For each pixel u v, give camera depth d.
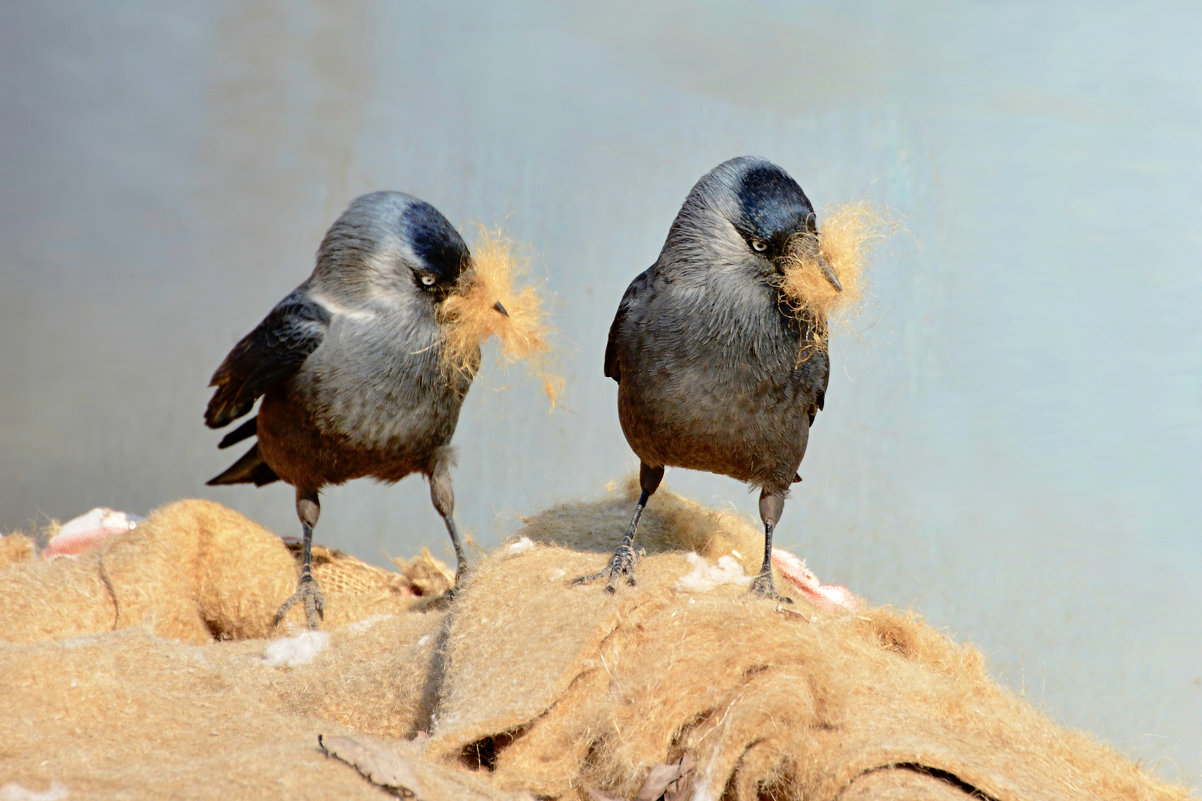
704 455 7.94
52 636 8.06
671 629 6.43
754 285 7.55
